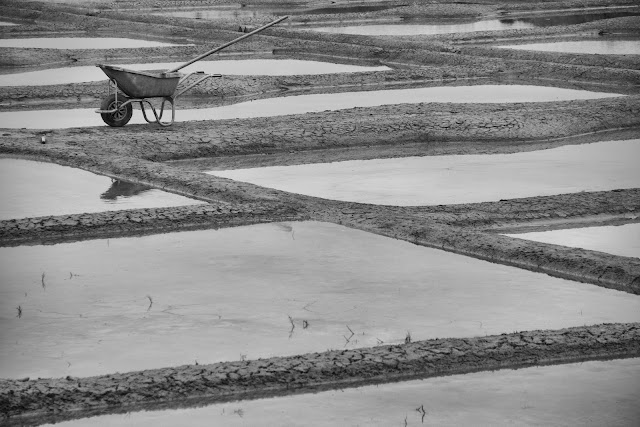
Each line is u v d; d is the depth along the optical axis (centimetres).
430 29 3894
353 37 3284
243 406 834
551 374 888
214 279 1122
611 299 1059
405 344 928
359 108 2102
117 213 1345
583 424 793
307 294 1073
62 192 1491
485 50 3012
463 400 840
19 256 1213
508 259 1179
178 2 4988
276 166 1709
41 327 992
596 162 1717
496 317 1009
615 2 4672
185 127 1952
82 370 898
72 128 1930
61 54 3066
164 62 3038
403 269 1149
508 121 1959
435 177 1611
